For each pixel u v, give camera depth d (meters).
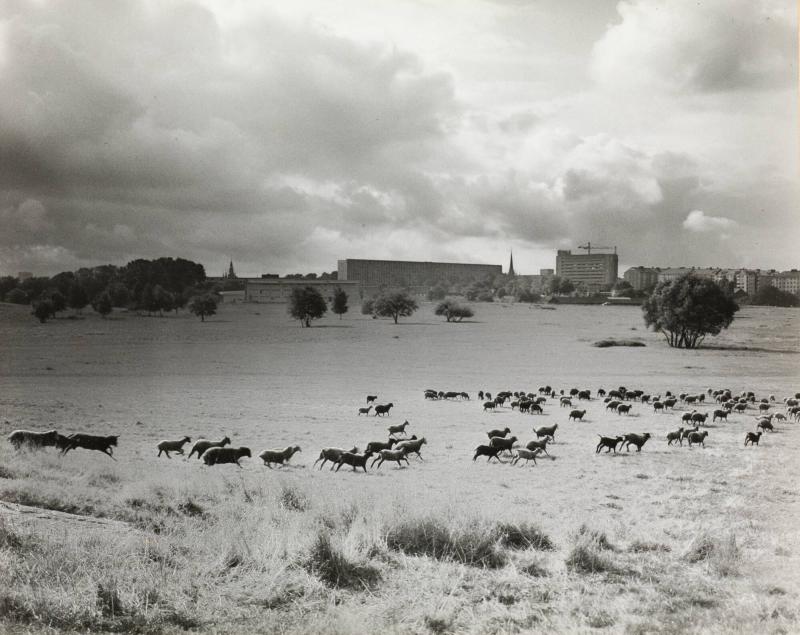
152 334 131.88
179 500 13.35
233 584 8.41
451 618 7.84
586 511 16.80
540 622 7.91
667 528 14.32
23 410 42.97
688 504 18.34
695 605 8.90
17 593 7.28
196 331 140.38
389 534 11.01
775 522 15.69
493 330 149.00
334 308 186.38
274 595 8.13
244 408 47.28
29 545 8.78
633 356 97.06
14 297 187.25
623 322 174.00
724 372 78.88
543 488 20.89
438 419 42.94
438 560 10.23
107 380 68.25
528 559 10.55
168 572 8.43
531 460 27.80
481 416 44.88
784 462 27.34
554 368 83.31
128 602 7.43
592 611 8.36
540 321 178.38
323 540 9.48
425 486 20.06
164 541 9.62
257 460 26.05
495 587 9.11
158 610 7.38
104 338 122.56
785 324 159.62
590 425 40.38
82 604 7.24
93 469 17.38
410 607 8.10
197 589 8.09
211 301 174.50
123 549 8.99
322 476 21.89
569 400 51.06
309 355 99.00
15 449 21.08
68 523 10.30
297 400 53.50
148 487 14.35
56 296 165.88
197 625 7.19
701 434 32.47
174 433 33.81
